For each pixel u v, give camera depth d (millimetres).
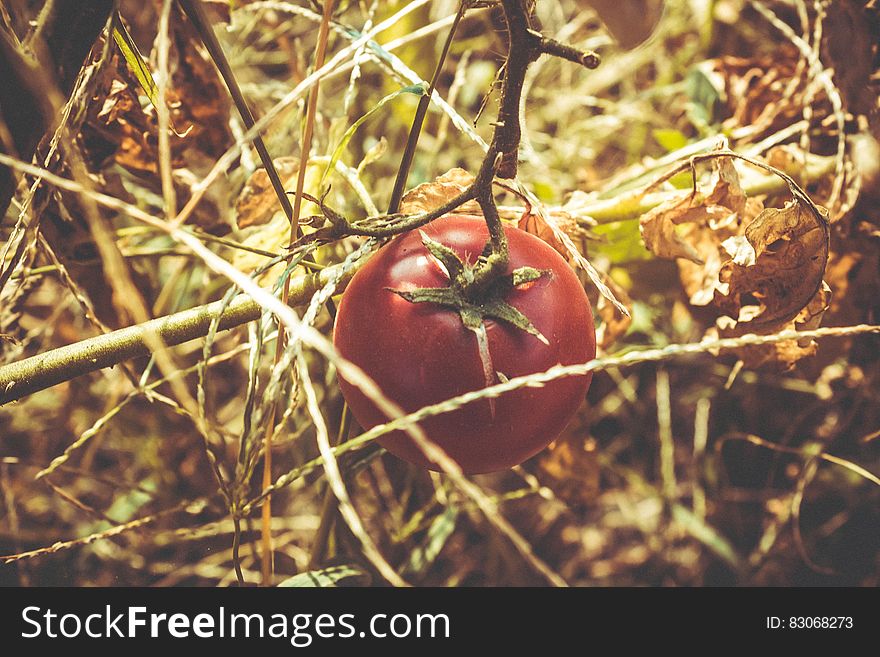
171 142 755
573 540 1127
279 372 535
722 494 1077
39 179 600
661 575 1080
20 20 559
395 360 487
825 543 1040
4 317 780
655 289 907
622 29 470
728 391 1086
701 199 659
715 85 908
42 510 1075
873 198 763
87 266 763
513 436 500
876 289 778
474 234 514
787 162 780
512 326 486
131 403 1005
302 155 582
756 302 697
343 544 812
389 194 1018
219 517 1022
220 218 792
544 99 1184
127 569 1026
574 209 752
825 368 835
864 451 1023
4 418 1064
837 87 799
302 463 948
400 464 928
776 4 987
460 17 584
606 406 1119
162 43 485
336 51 1042
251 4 816
